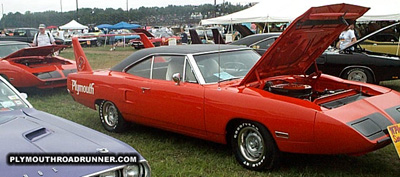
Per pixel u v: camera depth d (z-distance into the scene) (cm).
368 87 479
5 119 322
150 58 541
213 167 454
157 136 575
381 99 436
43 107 796
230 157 479
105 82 580
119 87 558
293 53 477
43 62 949
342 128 363
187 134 493
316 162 459
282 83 502
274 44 432
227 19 1501
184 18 5716
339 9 410
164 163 468
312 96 518
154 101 511
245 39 1074
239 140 444
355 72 923
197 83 475
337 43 1308
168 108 495
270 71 491
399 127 395
